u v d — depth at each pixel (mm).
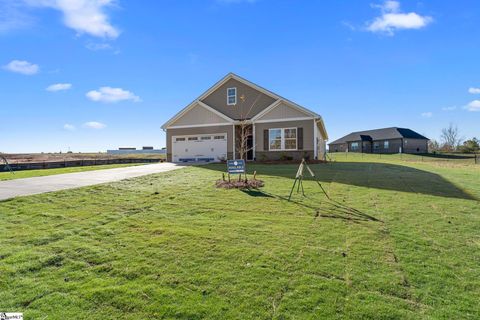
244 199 7316
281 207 6523
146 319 2604
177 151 21750
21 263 3658
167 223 5359
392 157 36625
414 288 3072
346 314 2645
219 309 2736
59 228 5059
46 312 2691
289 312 2684
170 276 3354
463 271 3441
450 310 2693
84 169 16594
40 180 10516
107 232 4855
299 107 18156
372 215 5812
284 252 3998
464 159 32594
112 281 3260
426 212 6008
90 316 2643
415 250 4055
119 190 8445
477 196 7535
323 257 3834
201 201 7117
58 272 3469
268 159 19016
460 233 4738
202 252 4012
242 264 3643
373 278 3279
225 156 20344
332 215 5844
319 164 16938
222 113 20953
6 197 7180
